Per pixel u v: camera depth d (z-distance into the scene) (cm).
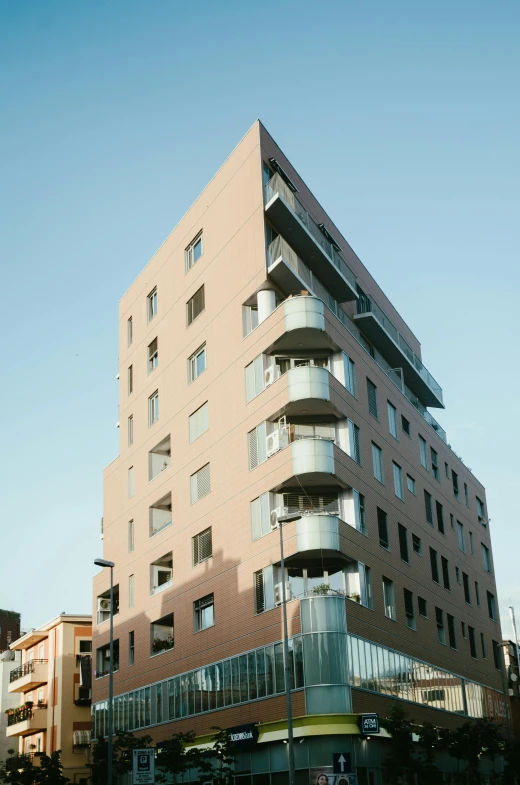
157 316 5250
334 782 2908
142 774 3038
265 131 4416
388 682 3941
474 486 6431
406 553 4591
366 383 4444
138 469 5247
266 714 3650
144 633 4866
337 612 3575
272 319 4059
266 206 4209
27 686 6512
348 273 4925
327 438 3934
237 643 3947
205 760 4012
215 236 4662
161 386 5072
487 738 4644
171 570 4953
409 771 3678
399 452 4794
